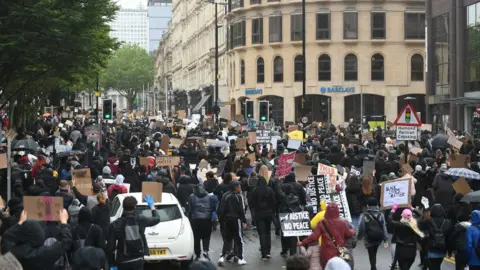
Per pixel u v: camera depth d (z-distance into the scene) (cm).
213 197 1730
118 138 4281
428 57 6162
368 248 1515
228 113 7138
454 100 5009
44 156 2455
